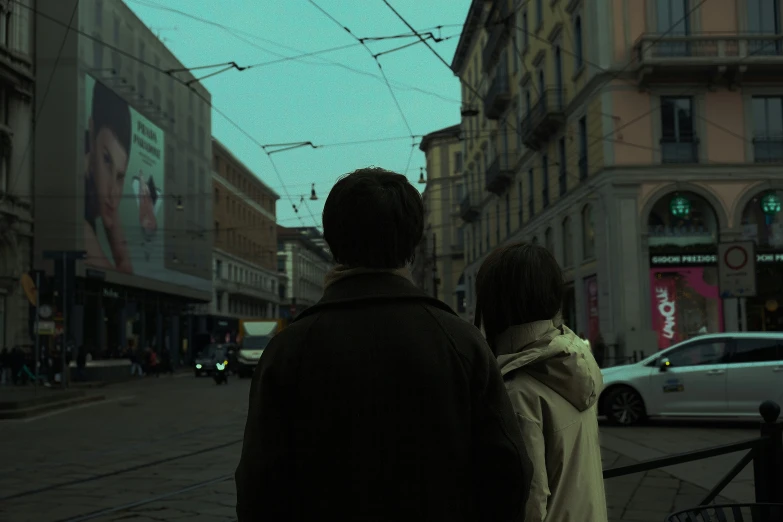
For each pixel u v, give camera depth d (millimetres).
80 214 35406
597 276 23844
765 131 23156
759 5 23141
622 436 10719
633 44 23094
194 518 6043
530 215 32094
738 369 11531
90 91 36625
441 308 1650
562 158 27844
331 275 1687
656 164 22797
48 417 15680
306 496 1513
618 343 22422
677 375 11797
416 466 1480
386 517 1471
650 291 22594
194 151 51312
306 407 1518
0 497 7012
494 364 1609
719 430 11289
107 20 38438
